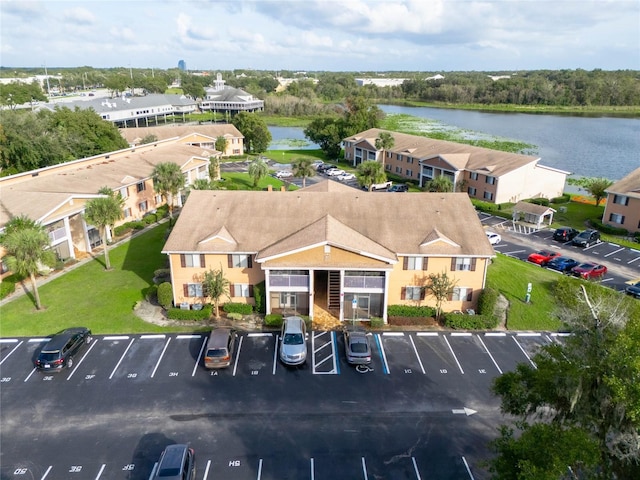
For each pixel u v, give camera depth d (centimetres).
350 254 3619
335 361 3275
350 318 3838
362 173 7362
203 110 19062
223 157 11188
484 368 3219
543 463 1633
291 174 9081
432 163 8175
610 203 6194
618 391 1661
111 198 4791
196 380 3066
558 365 1961
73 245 5103
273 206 4284
